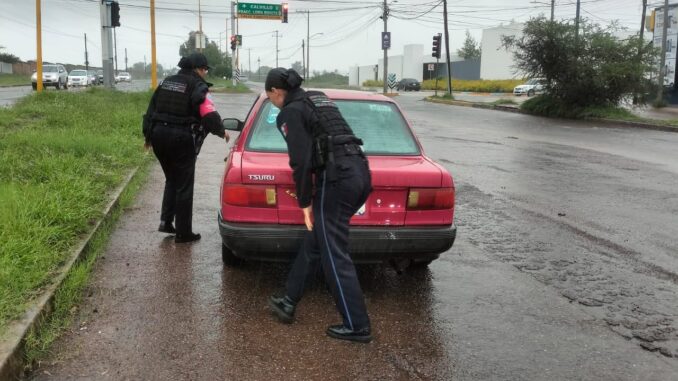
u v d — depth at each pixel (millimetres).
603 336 3904
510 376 3373
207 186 8219
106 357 3430
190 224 5547
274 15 46625
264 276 4797
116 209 6398
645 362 3566
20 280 3896
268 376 3295
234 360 3457
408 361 3514
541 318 4168
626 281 4930
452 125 20344
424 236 4191
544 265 5289
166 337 3705
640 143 15617
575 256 5570
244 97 33938
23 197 5316
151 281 4609
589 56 24750
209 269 4918
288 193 4105
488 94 53344
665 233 6430
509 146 14227
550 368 3473
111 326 3820
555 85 25609
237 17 46031
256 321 3982
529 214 7172
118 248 5371
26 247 4305
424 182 4191
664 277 5039
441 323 4051
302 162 3457
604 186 9125
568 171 10539
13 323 3402
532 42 25625
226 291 4473
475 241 6000
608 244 5977
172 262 5051
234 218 4129
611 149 14125
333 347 3648
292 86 3607
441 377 3346
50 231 4766
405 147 4754
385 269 5121
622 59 24719
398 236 4137
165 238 5727
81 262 4684
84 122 11570
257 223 4109
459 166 10820
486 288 4711
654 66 24984
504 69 66875
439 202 4234
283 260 4207
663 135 17953
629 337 3896
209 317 4012
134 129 11648
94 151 8500
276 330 3855
